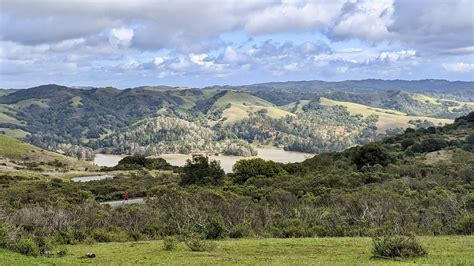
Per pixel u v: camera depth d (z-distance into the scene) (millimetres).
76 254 25875
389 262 21031
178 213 37781
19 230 29656
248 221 37500
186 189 61531
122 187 79375
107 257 24656
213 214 36875
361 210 40906
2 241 24938
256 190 60062
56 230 33500
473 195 42688
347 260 22172
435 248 25484
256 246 27891
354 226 36969
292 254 24797
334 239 30969
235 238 34094
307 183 65875
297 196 55562
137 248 28125
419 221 37062
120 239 34406
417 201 44469
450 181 62906
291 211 42406
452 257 22250
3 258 21266
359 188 59469
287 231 35281
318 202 48188
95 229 35719
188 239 30344
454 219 36844
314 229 35844
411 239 23828
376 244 24109
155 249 27406
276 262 21781
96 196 71062
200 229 34375
